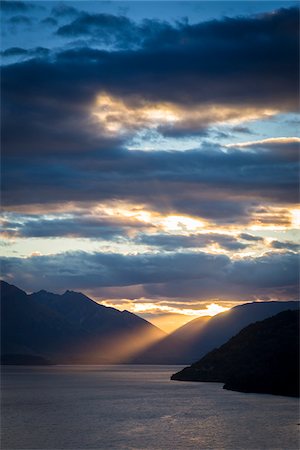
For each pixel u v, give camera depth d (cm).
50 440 9656
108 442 9400
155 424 11312
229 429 10606
